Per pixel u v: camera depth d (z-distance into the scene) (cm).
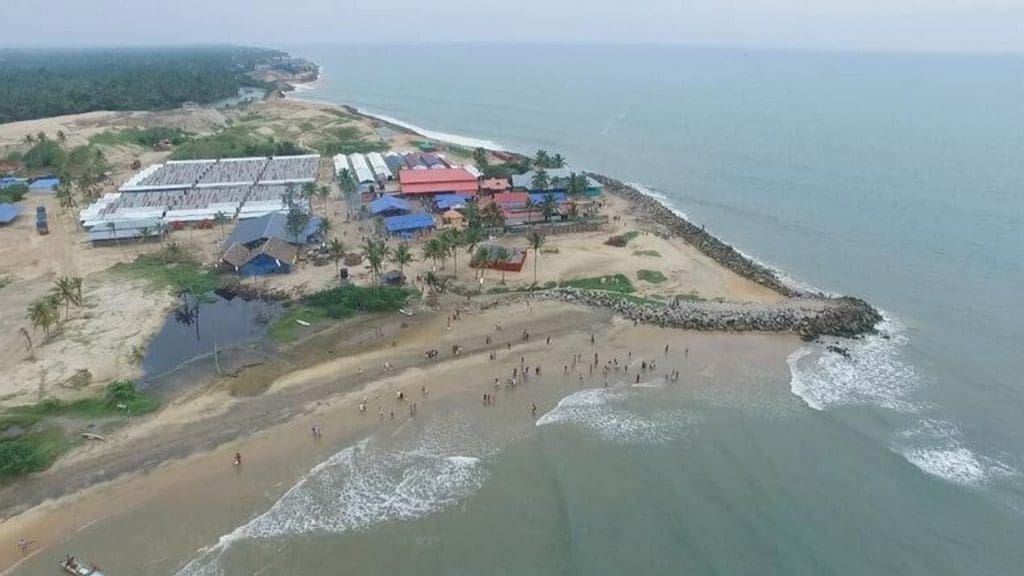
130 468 6062
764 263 11431
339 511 5603
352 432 6638
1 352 7994
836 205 14738
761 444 6481
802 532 5394
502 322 8850
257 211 13138
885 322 9162
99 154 17288
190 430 6612
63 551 5156
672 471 6100
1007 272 10862
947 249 11931
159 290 9800
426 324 8775
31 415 6681
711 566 5053
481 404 7106
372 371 7688
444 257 10181
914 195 15275
